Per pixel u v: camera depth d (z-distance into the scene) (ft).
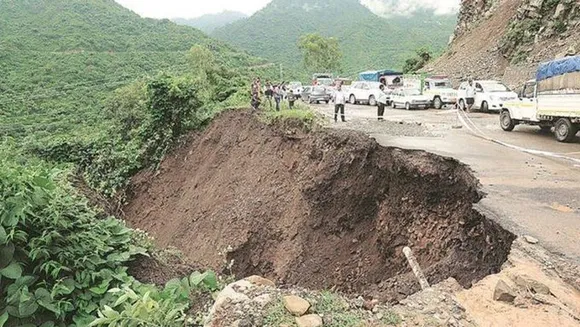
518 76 101.30
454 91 94.12
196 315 20.11
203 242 58.13
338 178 49.21
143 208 74.18
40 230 22.04
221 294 18.57
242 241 52.26
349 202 47.39
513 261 23.09
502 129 62.49
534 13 109.50
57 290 20.26
